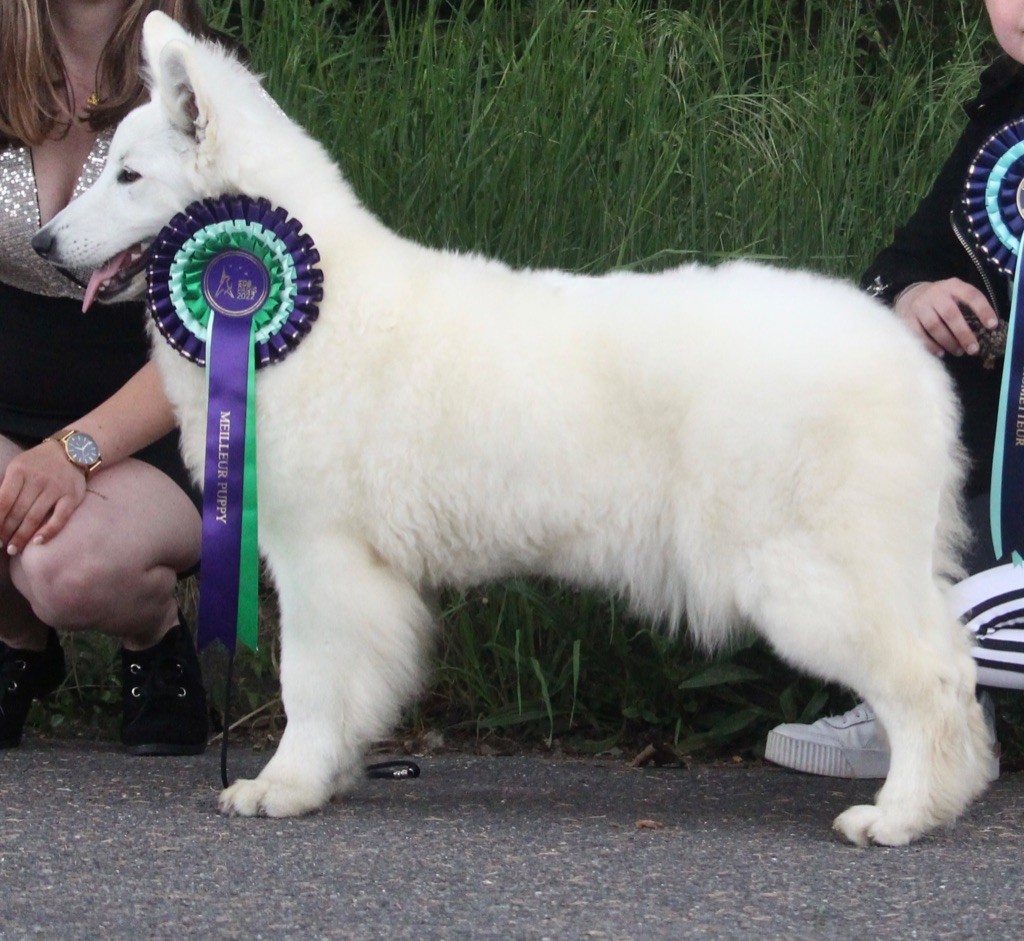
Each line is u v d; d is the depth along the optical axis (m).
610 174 5.83
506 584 5.13
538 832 3.62
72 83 4.40
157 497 4.48
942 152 6.01
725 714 5.18
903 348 3.54
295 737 3.78
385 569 3.80
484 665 5.36
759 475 3.46
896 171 6.14
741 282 3.65
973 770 3.56
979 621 4.04
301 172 3.87
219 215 3.82
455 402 3.63
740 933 2.75
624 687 5.23
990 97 4.62
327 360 3.70
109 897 2.94
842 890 3.07
